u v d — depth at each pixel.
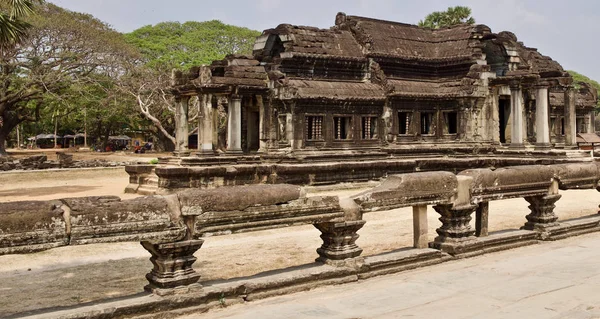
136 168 24.95
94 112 56.19
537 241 10.83
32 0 22.16
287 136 24.41
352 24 28.67
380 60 28.23
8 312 7.11
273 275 7.46
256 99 26.64
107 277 9.16
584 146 39.03
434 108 29.44
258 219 7.06
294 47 25.59
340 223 7.93
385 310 6.60
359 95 26.00
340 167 24.42
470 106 28.94
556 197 11.19
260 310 6.56
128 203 6.15
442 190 9.24
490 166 28.41
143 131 67.00
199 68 24.11
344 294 7.28
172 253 6.48
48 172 32.75
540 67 34.78
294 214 7.41
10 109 47.59
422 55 30.14
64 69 44.81
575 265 8.84
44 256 10.95
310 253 10.89
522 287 7.59
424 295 7.23
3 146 47.84
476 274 8.30
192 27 67.38
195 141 72.12
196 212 6.55
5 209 5.43
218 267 9.70
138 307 6.09
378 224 14.41
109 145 74.94
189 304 6.45
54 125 75.25
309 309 6.60
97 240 5.88
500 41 30.03
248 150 27.11
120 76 49.50
